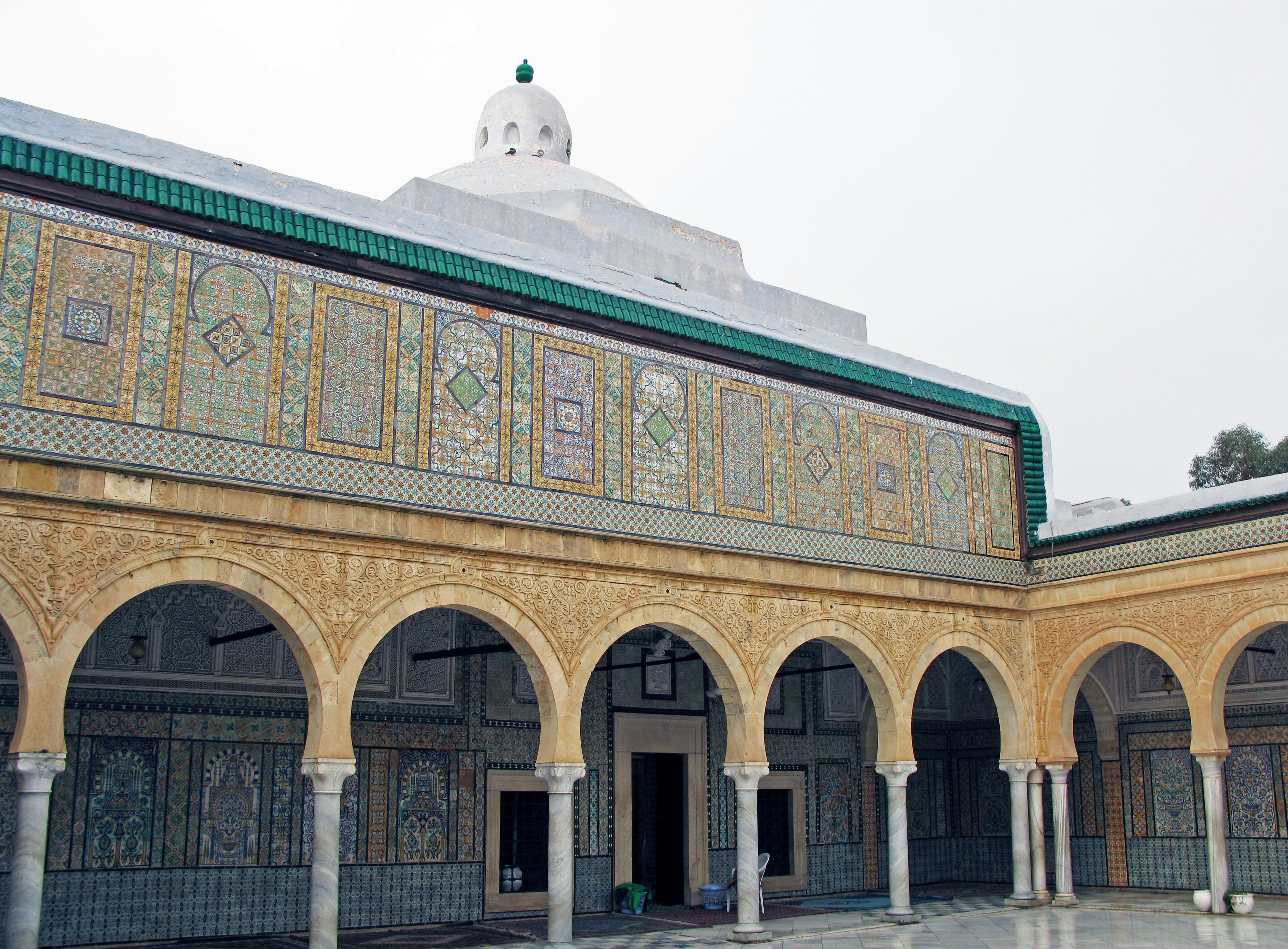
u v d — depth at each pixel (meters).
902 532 10.98
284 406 7.64
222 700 9.30
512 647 8.89
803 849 12.71
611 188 13.10
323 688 7.45
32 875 6.35
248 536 7.33
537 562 8.53
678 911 11.29
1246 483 10.44
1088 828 13.05
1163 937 9.10
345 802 9.71
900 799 10.39
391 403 8.09
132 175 7.32
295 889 9.38
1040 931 9.59
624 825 11.32
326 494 7.64
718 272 11.79
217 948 8.65
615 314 9.30
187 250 7.46
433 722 10.33
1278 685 11.68
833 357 10.83
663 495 9.37
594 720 11.29
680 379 9.71
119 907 8.58
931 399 11.45
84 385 6.93
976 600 11.36
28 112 7.07
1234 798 11.93
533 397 8.80
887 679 10.49
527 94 14.23
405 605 7.88
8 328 6.74
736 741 9.45
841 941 9.22
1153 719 12.55
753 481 9.98
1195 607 10.46
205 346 7.41
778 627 9.85
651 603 9.09
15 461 6.61
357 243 8.09
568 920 8.27
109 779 8.70
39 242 6.93
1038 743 11.51
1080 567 11.45
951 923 10.26
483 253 8.80
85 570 6.73
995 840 13.99
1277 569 9.88
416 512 8.00
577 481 8.89
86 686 8.72
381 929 9.69
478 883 10.33
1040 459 12.26
